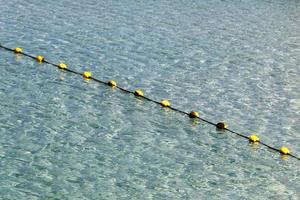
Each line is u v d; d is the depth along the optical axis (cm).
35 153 1370
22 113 1570
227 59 2245
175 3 3070
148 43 2316
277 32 2709
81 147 1427
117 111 1661
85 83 1838
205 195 1286
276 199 1305
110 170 1338
